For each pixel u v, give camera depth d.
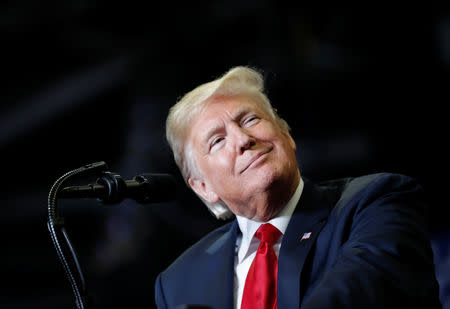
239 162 4.09
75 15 14.25
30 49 14.35
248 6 15.01
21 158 14.96
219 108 4.29
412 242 3.16
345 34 15.83
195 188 4.79
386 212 3.50
